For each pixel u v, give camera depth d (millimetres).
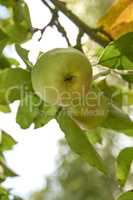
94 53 779
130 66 754
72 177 2928
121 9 865
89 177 2889
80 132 758
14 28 888
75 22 837
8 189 1009
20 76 756
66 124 761
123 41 749
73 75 699
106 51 753
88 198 2871
